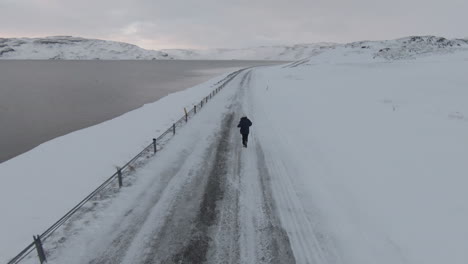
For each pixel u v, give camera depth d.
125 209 8.20
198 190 9.35
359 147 12.96
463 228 6.95
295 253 6.43
